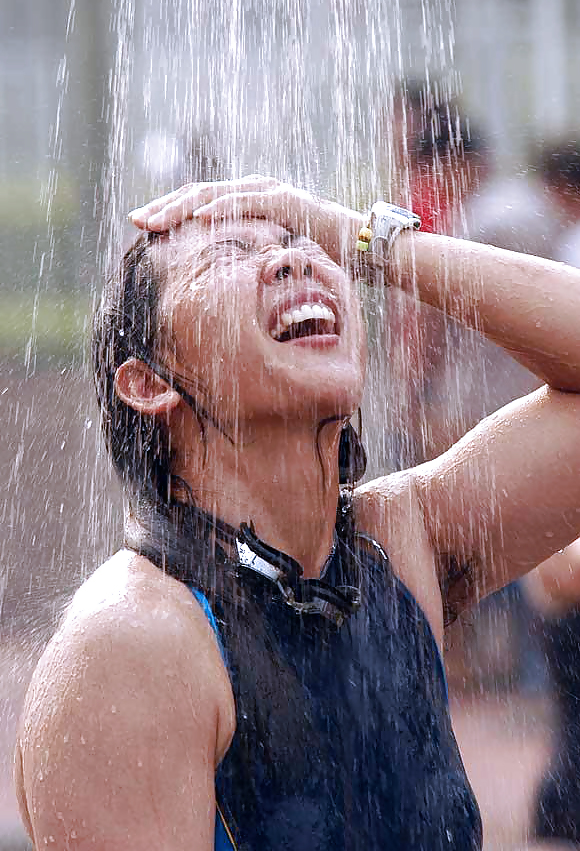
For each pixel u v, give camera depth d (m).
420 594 4.50
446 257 4.50
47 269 9.89
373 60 10.22
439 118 10.08
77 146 10.60
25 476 8.62
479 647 7.33
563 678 7.24
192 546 4.02
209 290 4.06
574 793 7.08
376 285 4.65
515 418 4.66
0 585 8.00
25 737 3.68
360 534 4.48
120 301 4.30
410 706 4.18
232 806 3.75
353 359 4.19
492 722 7.27
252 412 4.05
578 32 11.22
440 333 8.02
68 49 10.62
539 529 4.60
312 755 3.88
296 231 4.49
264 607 4.00
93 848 3.46
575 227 9.53
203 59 10.21
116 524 8.44
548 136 10.24
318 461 4.19
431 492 4.69
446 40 10.71
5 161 10.52
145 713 3.53
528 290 4.43
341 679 4.05
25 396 9.34
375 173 9.69
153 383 4.21
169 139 10.27
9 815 6.76
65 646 3.67
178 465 4.24
